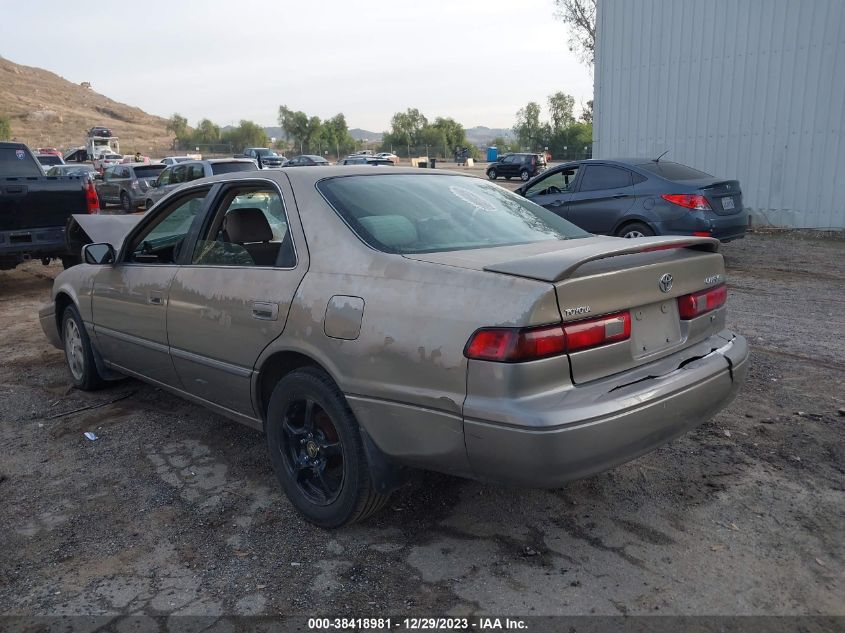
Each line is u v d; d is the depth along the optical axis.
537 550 3.12
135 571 3.07
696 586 2.83
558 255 2.78
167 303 4.09
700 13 14.80
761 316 7.09
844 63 13.00
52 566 3.12
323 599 2.83
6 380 5.77
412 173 3.98
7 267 9.32
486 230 3.51
